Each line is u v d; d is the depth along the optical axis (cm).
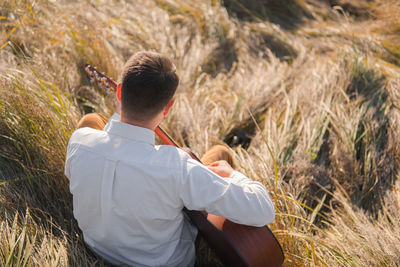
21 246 140
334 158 266
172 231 135
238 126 303
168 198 121
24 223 156
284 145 267
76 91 292
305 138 275
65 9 346
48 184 197
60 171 200
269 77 350
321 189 249
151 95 116
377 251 192
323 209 243
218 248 155
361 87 322
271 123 298
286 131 282
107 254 142
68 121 225
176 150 123
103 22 367
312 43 426
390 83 321
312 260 190
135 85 114
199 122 293
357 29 448
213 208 123
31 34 304
